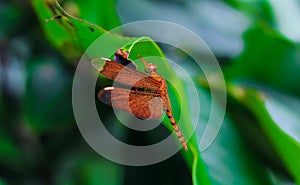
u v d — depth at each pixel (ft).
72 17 0.99
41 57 1.33
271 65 1.21
